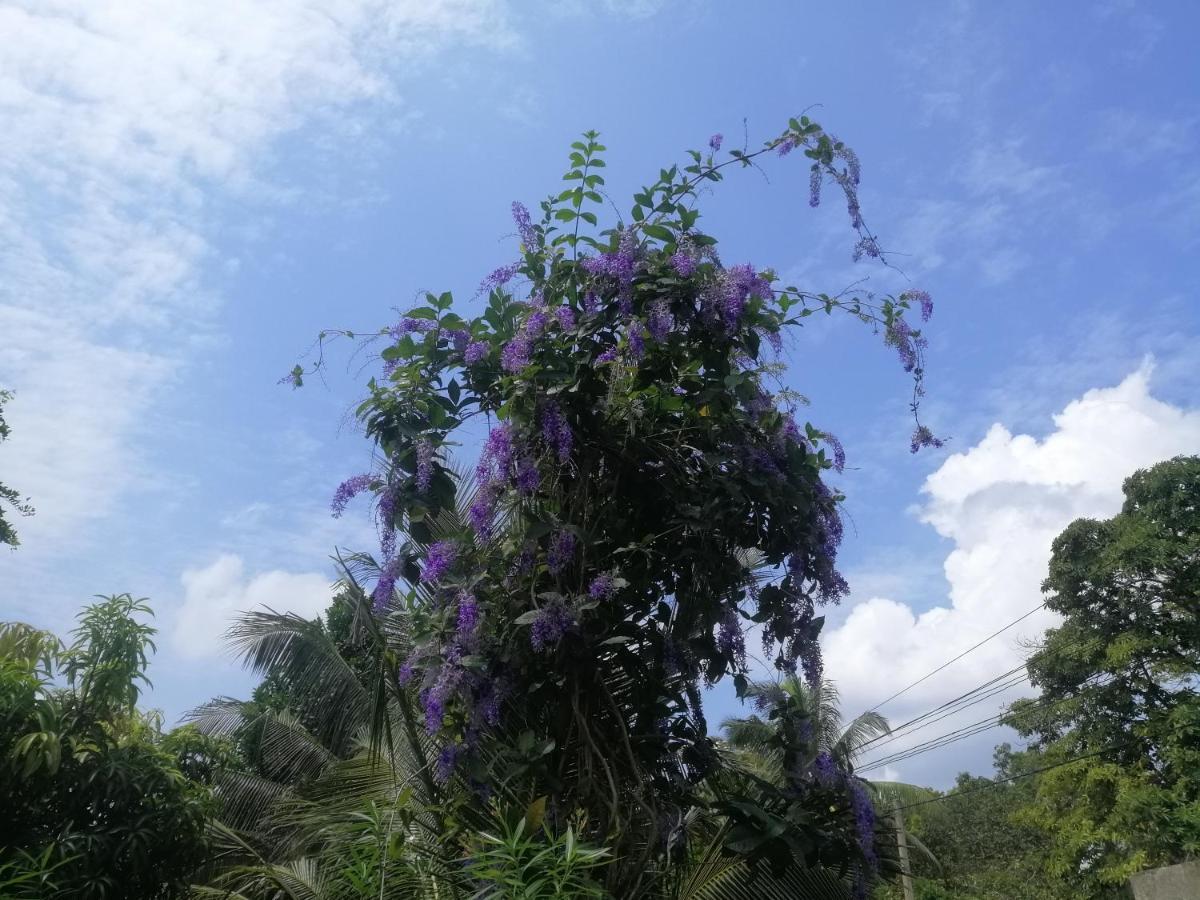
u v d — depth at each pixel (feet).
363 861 13.26
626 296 15.23
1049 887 71.67
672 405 15.55
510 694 14.23
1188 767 58.23
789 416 16.03
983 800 93.76
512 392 14.93
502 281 15.89
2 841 19.34
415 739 15.23
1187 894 43.04
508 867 11.60
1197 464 65.21
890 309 16.96
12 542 39.06
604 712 14.87
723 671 15.37
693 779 15.30
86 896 19.65
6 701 18.97
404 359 15.47
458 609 14.24
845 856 14.05
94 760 20.93
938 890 74.54
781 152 16.78
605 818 13.84
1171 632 63.21
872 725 50.21
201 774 28.17
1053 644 67.62
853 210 16.79
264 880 23.61
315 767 36.73
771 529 15.64
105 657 21.40
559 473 15.40
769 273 16.79
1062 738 66.64
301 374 15.51
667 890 14.89
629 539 15.66
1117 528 67.10
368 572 17.65
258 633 28.99
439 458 15.49
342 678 28.60
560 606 13.93
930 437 16.87
